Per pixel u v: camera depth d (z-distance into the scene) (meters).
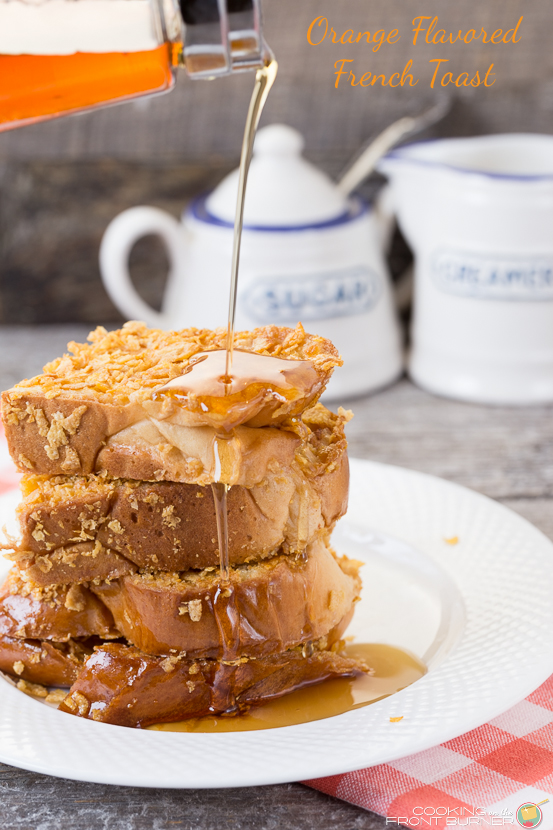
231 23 0.58
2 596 0.61
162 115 0.97
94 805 0.55
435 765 0.56
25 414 0.58
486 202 0.82
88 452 0.58
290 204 0.84
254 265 0.83
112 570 0.59
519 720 0.58
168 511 0.58
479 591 0.64
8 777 0.56
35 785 0.56
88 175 0.99
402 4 0.94
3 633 0.60
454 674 0.58
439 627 0.63
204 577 0.59
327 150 0.98
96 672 0.58
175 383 0.57
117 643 0.60
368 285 0.85
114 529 0.58
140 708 0.58
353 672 0.60
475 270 0.84
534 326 0.84
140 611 0.59
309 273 0.83
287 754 0.54
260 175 0.85
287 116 0.97
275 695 0.60
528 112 0.97
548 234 0.83
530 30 0.94
